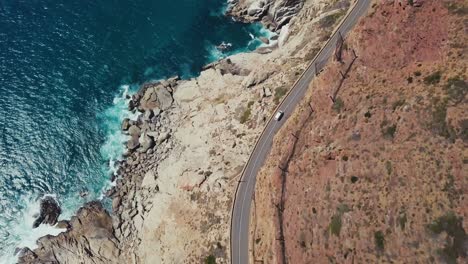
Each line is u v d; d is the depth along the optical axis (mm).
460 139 85938
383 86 102938
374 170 93375
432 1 101688
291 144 115562
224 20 191500
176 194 136125
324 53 135625
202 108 156875
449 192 82688
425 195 84812
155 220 135625
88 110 172000
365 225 89750
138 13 197375
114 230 143250
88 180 156875
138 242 137000
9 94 175750
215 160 136375
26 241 146000
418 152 89000
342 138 103188
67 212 151125
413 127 92312
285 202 108625
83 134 166750
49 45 188125
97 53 185750
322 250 95125
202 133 147625
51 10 198875
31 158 162500
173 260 124375
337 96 110688
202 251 119688
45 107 172875
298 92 133500
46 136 166750
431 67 97375
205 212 126125
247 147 133000
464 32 95750
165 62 182125
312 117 115625
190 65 180250
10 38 190000
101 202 150750
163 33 190625
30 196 155125
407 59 102375
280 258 102688
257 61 164875
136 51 186250
